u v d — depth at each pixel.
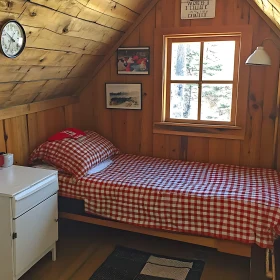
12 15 1.90
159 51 3.14
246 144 3.05
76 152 2.80
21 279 2.32
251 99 2.96
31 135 2.96
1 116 2.58
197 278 2.36
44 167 2.82
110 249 2.73
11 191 2.05
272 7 2.09
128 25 3.13
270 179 2.69
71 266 2.49
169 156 3.33
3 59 2.07
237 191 2.39
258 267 2.23
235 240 2.25
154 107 3.27
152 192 2.43
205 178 2.71
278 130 2.93
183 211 2.36
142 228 2.53
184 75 3.18
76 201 2.68
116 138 3.50
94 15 2.49
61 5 2.10
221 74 3.07
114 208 2.55
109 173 2.81
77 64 3.01
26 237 2.17
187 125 3.18
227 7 2.87
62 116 3.35
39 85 2.75
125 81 3.33
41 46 2.32
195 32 2.99
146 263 2.53
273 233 2.16
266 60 2.54
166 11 3.05
